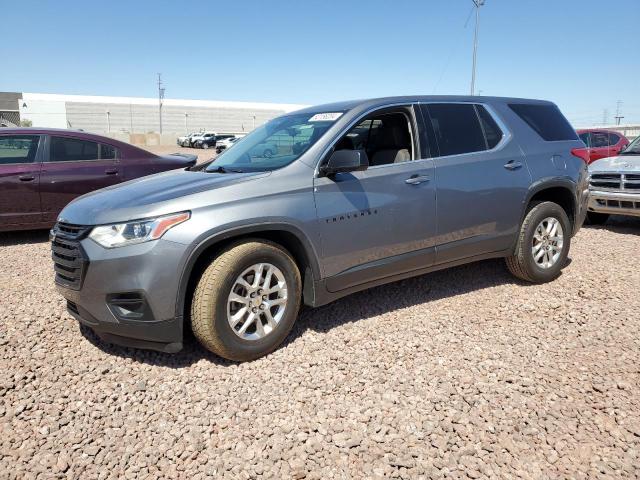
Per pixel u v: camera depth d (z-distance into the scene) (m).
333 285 3.84
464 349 3.69
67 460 2.57
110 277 3.21
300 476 2.45
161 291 3.19
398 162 4.21
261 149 4.25
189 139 53.88
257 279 3.48
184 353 3.66
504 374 3.33
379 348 3.72
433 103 4.50
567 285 4.99
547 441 2.68
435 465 2.51
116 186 4.07
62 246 3.49
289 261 3.61
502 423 2.82
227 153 4.63
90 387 3.22
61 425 2.86
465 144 4.55
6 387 3.19
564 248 5.11
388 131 4.37
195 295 3.31
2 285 5.16
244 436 2.75
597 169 8.08
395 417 2.89
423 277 5.28
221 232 3.29
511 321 4.18
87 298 3.30
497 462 2.53
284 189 3.58
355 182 3.87
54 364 3.49
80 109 85.50
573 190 5.12
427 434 2.74
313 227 3.64
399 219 4.06
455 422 2.84
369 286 4.11
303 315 4.32
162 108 91.50
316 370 3.42
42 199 7.14
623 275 5.25
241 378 3.33
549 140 5.14
